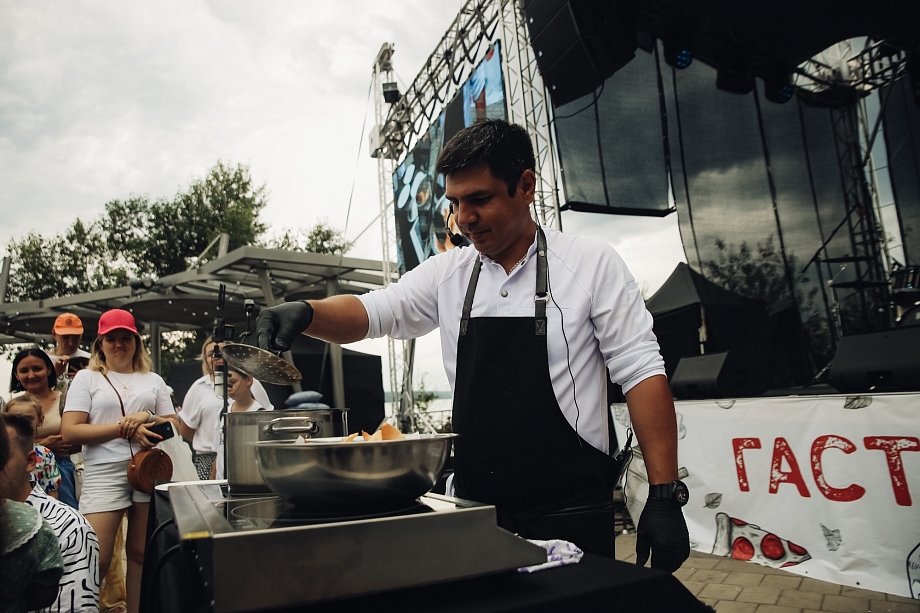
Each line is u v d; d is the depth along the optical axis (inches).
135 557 107.6
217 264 305.3
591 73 167.9
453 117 224.5
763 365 195.5
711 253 200.5
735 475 123.9
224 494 47.5
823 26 193.8
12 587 46.6
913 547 94.4
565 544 35.2
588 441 48.6
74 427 106.4
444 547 27.6
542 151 184.7
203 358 147.6
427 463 32.4
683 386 182.2
